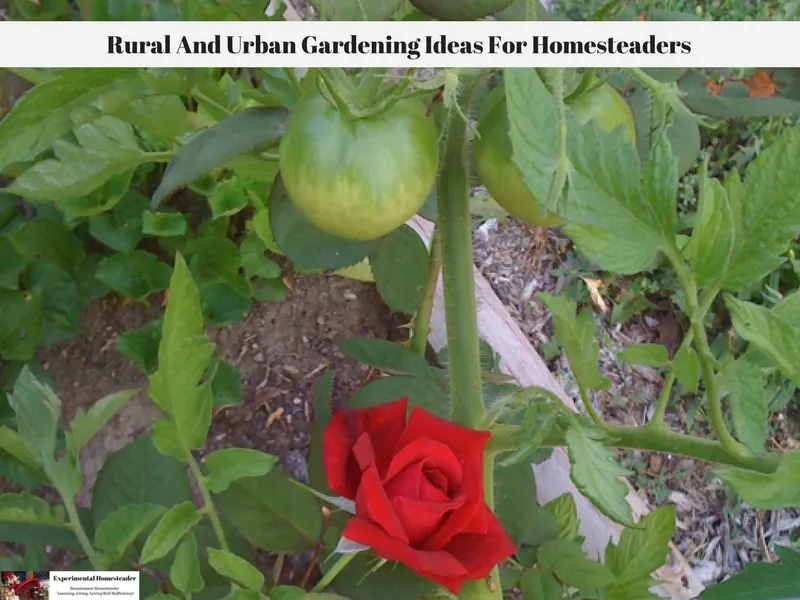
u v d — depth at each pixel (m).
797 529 1.88
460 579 0.79
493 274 1.99
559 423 0.76
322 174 0.69
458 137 0.82
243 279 1.62
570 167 0.60
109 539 0.90
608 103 0.75
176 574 0.85
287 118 0.92
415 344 1.46
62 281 1.52
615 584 1.12
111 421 1.54
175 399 0.83
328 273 1.74
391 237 1.29
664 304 2.06
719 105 1.00
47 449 0.89
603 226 0.65
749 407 0.66
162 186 0.85
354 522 0.80
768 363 0.77
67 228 1.58
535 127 0.60
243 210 1.77
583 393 0.82
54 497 1.46
